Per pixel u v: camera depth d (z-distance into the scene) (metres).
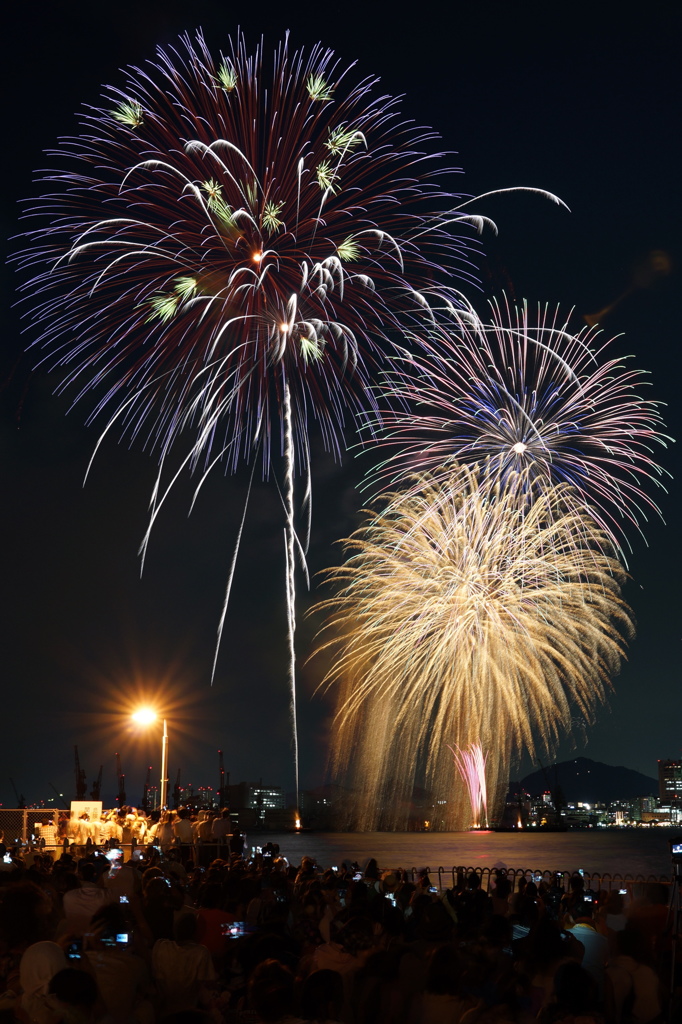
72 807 31.64
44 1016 7.36
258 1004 7.20
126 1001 8.59
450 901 14.80
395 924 11.01
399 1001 8.59
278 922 11.22
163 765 37.56
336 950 10.05
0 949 8.90
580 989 7.85
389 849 112.38
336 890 15.80
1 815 30.73
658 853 112.50
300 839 178.50
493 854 96.19
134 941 9.68
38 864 17.67
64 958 8.17
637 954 9.53
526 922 13.41
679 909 11.76
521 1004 8.57
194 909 11.35
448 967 8.51
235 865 17.52
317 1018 7.29
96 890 11.60
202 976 9.36
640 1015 9.22
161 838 28.17
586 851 114.75
